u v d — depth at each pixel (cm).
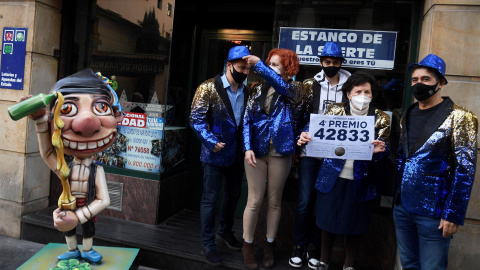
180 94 404
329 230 256
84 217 230
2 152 370
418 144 218
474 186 271
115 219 375
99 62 388
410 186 221
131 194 372
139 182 370
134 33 375
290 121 272
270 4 390
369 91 248
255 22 402
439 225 212
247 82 388
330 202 256
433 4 273
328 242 271
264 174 277
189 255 303
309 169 286
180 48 392
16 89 362
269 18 396
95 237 329
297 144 262
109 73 386
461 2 267
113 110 246
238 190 317
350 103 254
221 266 294
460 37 269
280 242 327
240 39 409
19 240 362
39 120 219
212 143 268
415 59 304
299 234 293
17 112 205
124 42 379
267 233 286
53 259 255
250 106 278
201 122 276
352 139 245
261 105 272
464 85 271
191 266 305
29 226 360
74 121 219
